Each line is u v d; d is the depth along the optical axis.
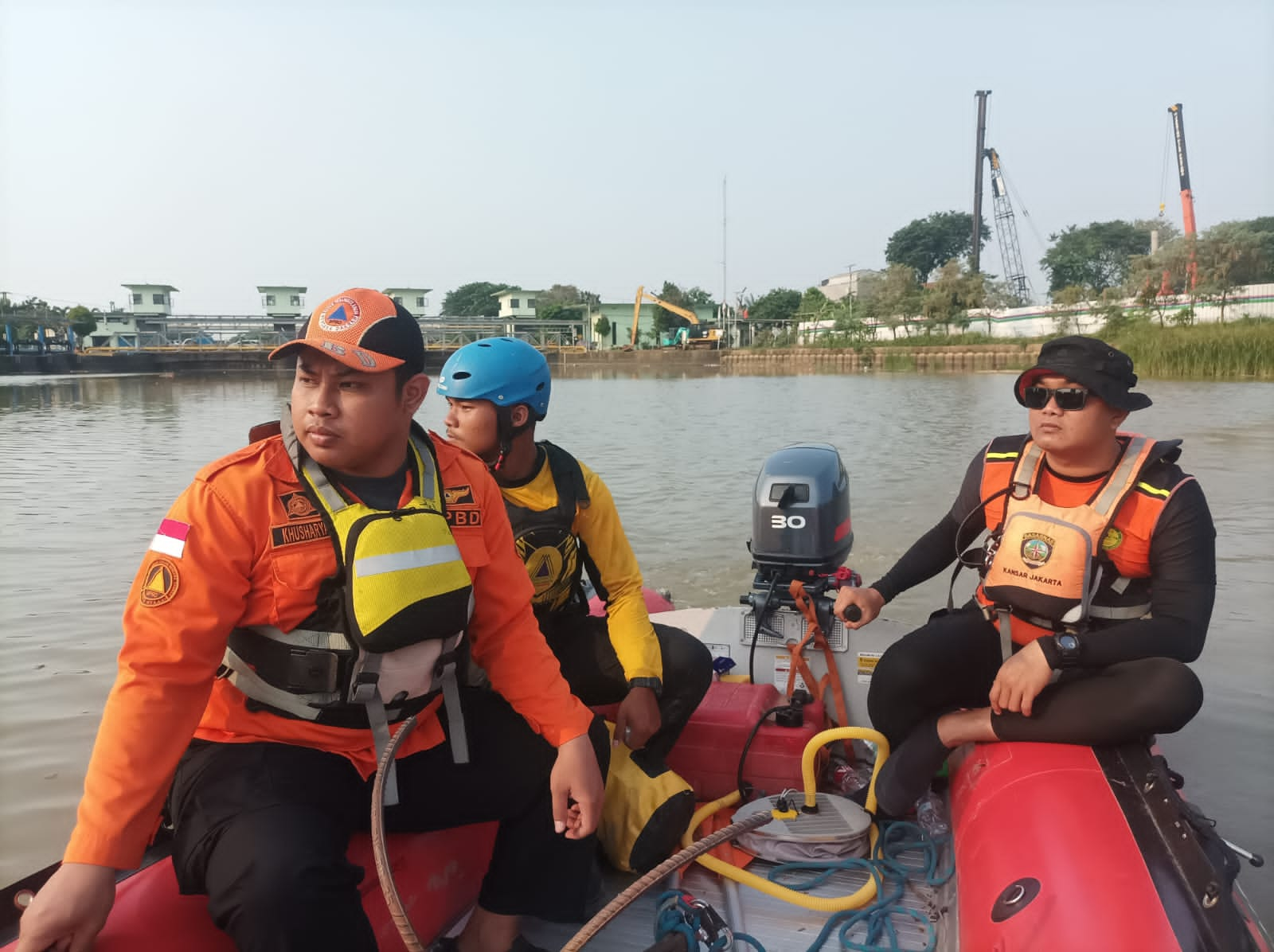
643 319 93.94
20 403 29.14
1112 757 2.03
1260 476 10.10
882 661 2.51
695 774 2.75
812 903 2.23
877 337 69.38
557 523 2.42
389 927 1.81
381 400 1.61
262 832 1.51
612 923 2.25
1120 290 54.31
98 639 5.49
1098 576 2.22
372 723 1.66
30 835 3.50
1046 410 2.18
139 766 1.44
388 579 1.58
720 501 9.52
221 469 1.58
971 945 1.76
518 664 1.86
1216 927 1.51
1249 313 47.53
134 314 83.19
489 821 1.97
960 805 2.19
